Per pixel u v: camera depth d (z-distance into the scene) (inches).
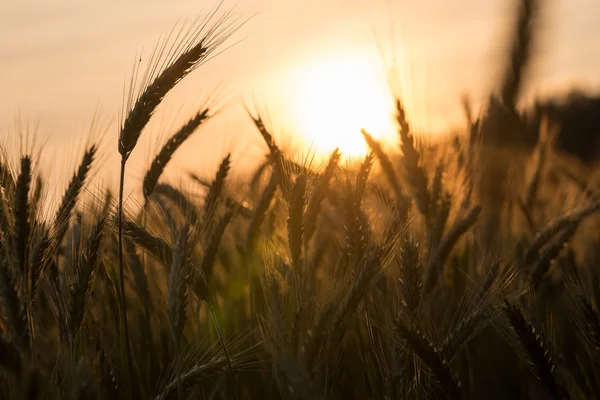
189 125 131.9
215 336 128.6
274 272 114.7
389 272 125.3
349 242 110.0
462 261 148.1
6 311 93.8
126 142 108.3
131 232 119.1
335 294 104.0
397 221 113.0
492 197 159.5
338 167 121.6
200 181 152.6
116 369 116.3
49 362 107.2
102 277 136.0
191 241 111.3
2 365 89.2
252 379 131.9
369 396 118.4
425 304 123.0
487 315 108.7
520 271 131.3
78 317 105.8
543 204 190.1
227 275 147.3
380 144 144.6
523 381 134.5
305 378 85.0
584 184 198.5
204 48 110.8
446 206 140.9
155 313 145.9
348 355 127.0
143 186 132.3
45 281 115.6
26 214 103.3
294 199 108.7
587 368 136.1
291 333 98.5
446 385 92.1
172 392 107.6
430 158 158.7
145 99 108.1
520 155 164.4
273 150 142.9
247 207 161.9
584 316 111.5
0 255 100.8
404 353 103.2
